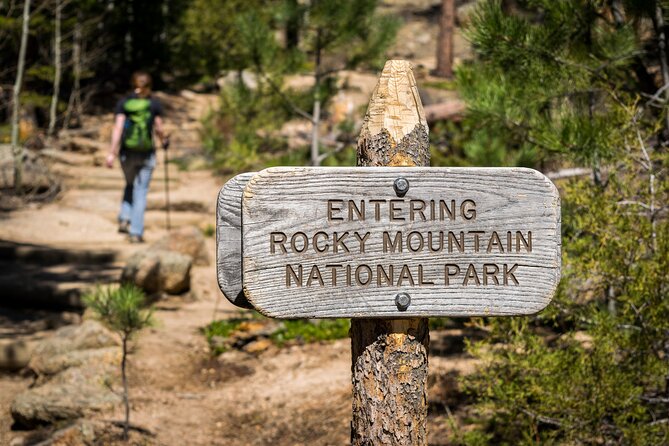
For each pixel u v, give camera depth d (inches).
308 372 251.8
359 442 105.9
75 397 228.5
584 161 181.9
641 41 216.8
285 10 306.8
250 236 97.7
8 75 621.6
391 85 108.8
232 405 233.9
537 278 102.3
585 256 168.6
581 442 169.2
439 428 203.0
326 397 234.2
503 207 101.8
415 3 1101.1
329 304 99.1
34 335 288.5
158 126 401.4
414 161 107.1
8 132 581.6
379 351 104.3
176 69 812.0
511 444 186.4
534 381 168.4
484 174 101.4
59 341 254.4
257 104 342.6
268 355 267.6
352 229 99.4
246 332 278.4
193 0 790.5
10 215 453.7
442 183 100.8
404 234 100.2
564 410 165.3
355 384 106.6
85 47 697.6
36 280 339.0
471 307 101.3
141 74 394.3
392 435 104.3
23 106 612.4
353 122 367.2
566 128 181.9
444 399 216.2
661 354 172.4
